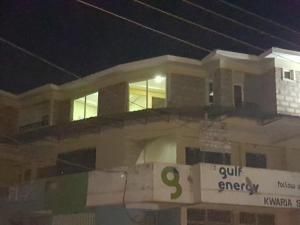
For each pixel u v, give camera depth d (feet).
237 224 69.82
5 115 96.73
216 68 78.89
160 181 63.05
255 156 75.82
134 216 68.54
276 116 69.51
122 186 65.67
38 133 81.35
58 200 74.02
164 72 79.82
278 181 67.36
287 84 78.38
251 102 78.95
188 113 70.49
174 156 71.92
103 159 77.56
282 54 77.71
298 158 77.51
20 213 80.94
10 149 89.40
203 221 68.23
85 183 70.49
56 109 92.63
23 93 97.55
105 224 70.08
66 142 83.71
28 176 89.35
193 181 64.39
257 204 65.10
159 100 81.15
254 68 80.48
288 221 73.56
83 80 87.86
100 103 84.43
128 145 75.82
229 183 64.34
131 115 72.28
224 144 71.61
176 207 67.51
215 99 78.38
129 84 82.12
